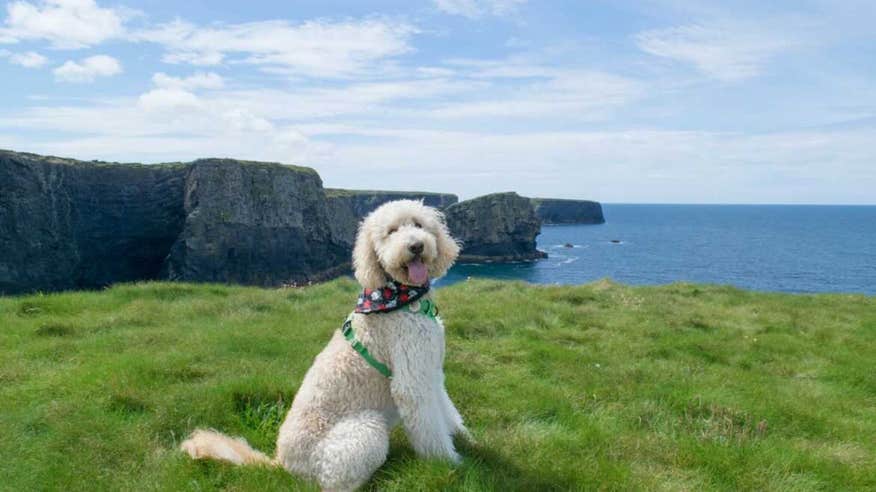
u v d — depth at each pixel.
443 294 5.92
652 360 3.75
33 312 4.78
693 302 6.04
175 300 5.46
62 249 28.02
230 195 30.81
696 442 2.47
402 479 2.00
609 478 2.12
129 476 2.18
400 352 2.07
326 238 37.12
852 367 3.70
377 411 2.12
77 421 2.52
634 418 2.78
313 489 1.93
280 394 2.81
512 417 2.73
